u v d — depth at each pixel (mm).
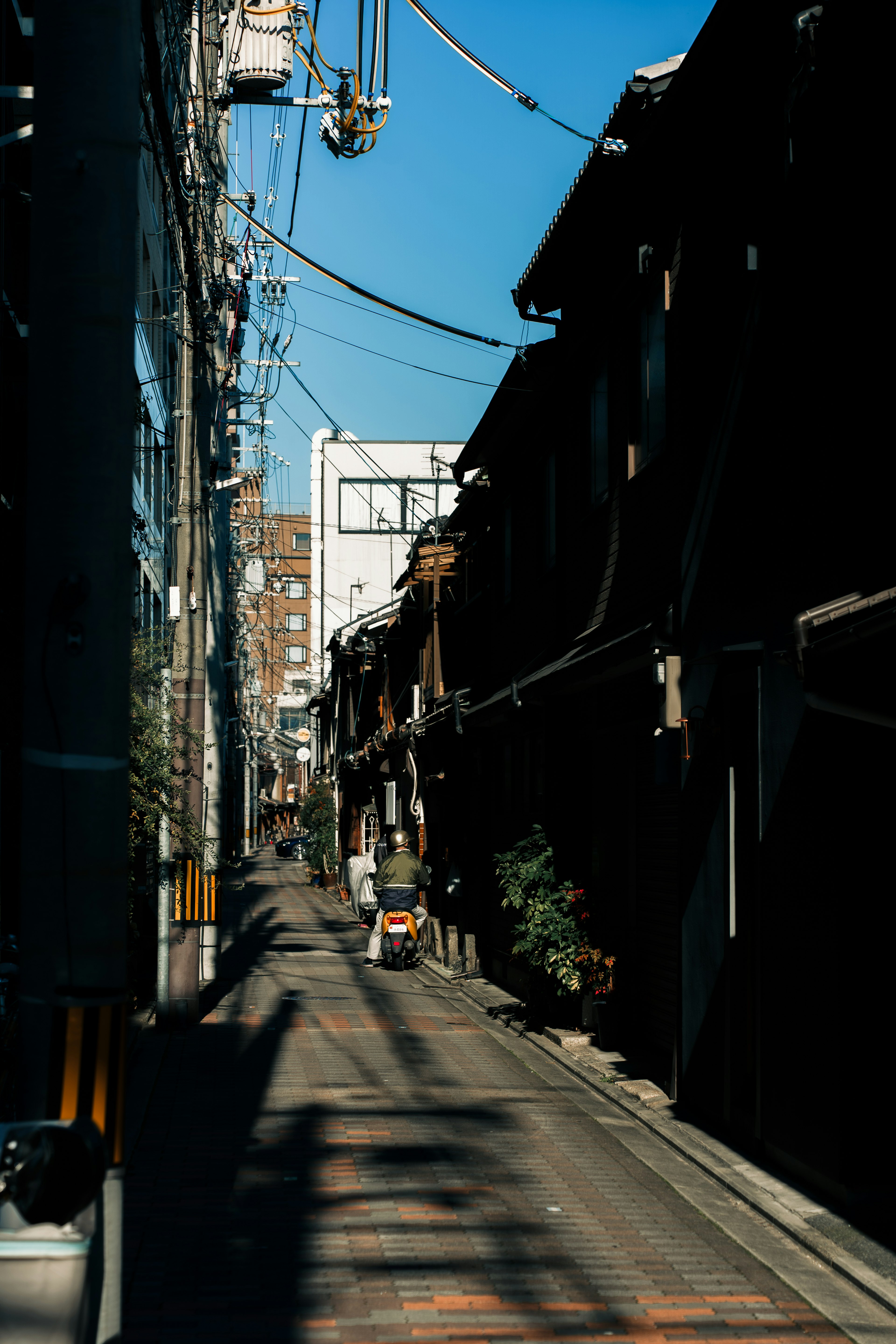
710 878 8617
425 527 23094
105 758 3592
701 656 8516
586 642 11844
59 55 3701
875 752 6559
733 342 8484
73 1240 3002
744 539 8094
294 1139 8039
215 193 11891
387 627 28500
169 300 23078
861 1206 6348
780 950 7285
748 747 8172
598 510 12086
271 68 11164
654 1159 7789
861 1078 6438
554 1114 9000
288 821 87312
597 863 11656
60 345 3646
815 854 6848
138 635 12758
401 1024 13195
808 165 7266
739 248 8367
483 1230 6250
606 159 10109
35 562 3633
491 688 17875
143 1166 7332
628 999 11172
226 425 20516
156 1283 5391
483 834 18016
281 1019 13266
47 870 3537
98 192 3680
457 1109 9070
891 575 6301
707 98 8766
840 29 6902
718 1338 4961
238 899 34750
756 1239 6227
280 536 78438
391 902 18828
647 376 10703
